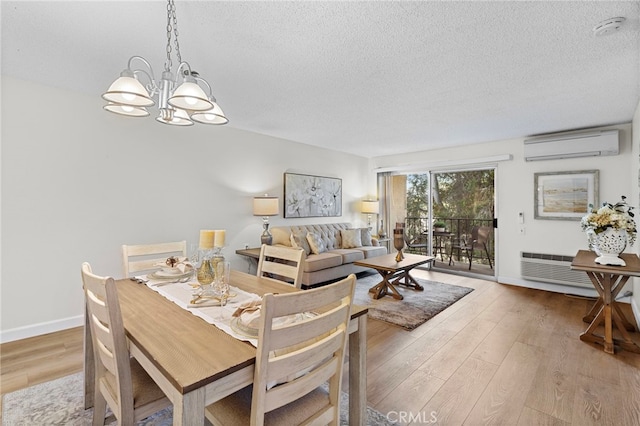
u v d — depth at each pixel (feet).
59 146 8.93
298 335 3.17
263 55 6.84
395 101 9.77
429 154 17.98
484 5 5.12
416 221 19.07
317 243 14.84
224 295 4.95
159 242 11.05
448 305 11.47
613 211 8.44
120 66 7.51
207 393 2.81
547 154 13.38
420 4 5.10
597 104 9.98
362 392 4.83
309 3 5.09
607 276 8.05
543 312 10.77
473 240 16.62
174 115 5.73
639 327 9.26
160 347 3.32
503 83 8.36
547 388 6.23
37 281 8.61
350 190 19.62
